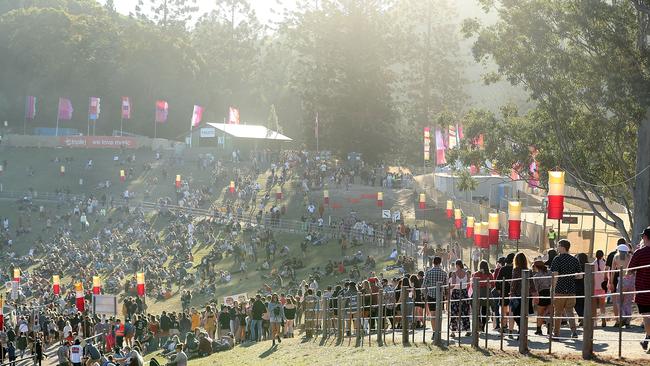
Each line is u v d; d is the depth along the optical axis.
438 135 83.00
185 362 32.81
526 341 18.72
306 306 37.81
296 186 103.81
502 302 19.80
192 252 83.88
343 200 97.31
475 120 58.06
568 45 50.81
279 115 171.62
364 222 80.19
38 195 112.06
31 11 163.88
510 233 40.12
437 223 80.50
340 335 32.00
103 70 157.12
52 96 159.25
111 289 73.31
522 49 50.12
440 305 23.58
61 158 126.12
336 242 77.31
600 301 23.20
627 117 47.44
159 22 176.25
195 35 182.75
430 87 141.75
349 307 32.16
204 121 161.38
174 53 158.00
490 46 51.03
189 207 100.31
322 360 26.77
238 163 118.06
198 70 160.00
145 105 156.75
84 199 108.56
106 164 123.00
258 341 39.00
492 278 23.78
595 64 47.44
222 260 78.56
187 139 127.62
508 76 51.91
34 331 49.25
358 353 26.02
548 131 54.44
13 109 160.50
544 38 49.69
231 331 41.84
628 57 46.81
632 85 45.84
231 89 169.25
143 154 127.12
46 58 158.75
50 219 101.94
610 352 17.17
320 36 134.00
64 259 85.25
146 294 71.31
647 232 16.67
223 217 92.69
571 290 20.42
